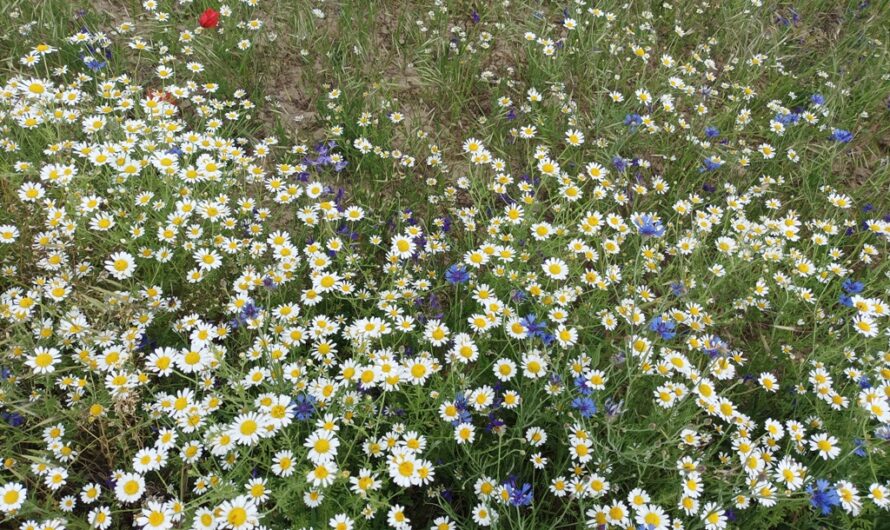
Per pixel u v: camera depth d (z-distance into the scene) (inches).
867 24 57.8
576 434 25.7
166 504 22.3
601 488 24.3
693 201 39.4
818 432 29.3
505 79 47.4
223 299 32.0
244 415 23.3
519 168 43.8
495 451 27.2
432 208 39.2
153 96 38.7
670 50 54.1
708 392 27.0
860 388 30.0
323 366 27.2
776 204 41.5
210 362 26.8
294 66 47.0
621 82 49.4
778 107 47.7
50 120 35.4
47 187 34.3
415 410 25.7
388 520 23.8
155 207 31.9
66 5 45.3
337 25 49.8
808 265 36.6
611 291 35.7
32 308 27.9
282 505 22.0
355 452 26.3
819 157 46.2
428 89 47.1
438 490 25.3
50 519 22.1
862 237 40.6
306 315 29.9
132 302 28.5
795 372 31.6
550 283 33.3
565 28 52.2
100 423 24.6
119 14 47.4
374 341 30.2
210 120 39.5
